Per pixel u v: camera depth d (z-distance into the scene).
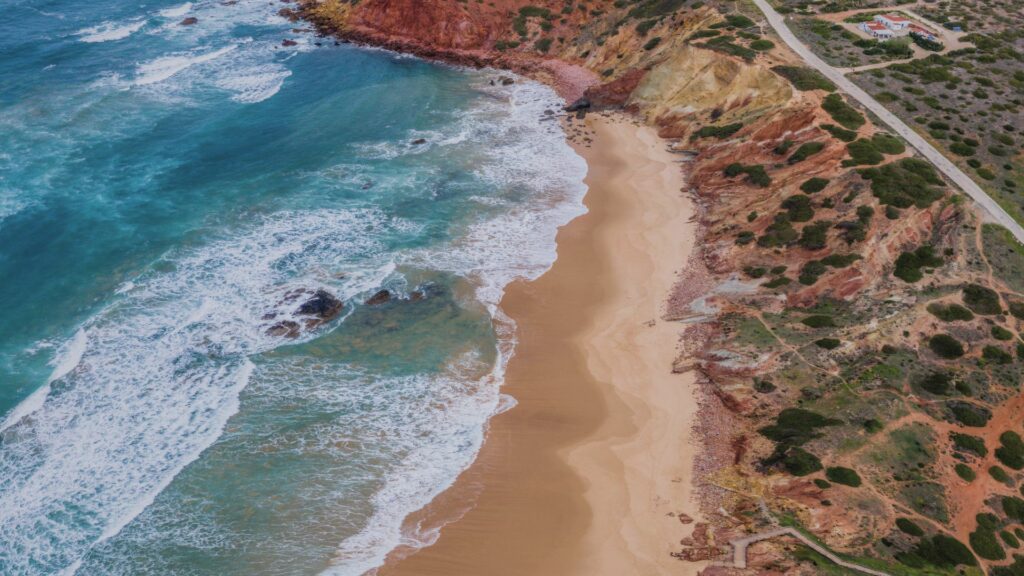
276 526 32.56
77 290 45.00
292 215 53.16
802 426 36.25
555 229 53.00
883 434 35.44
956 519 32.03
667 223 52.91
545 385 40.41
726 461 35.53
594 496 34.12
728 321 43.44
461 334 43.75
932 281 43.31
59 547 31.08
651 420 38.03
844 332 41.00
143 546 31.36
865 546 30.62
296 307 44.50
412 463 35.91
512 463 35.97
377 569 31.00
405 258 49.56
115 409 37.44
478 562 31.34
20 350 40.50
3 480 33.53
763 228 48.97
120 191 54.84
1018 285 42.88
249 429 37.03
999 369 38.56
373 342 42.91
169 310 43.81
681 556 30.94
